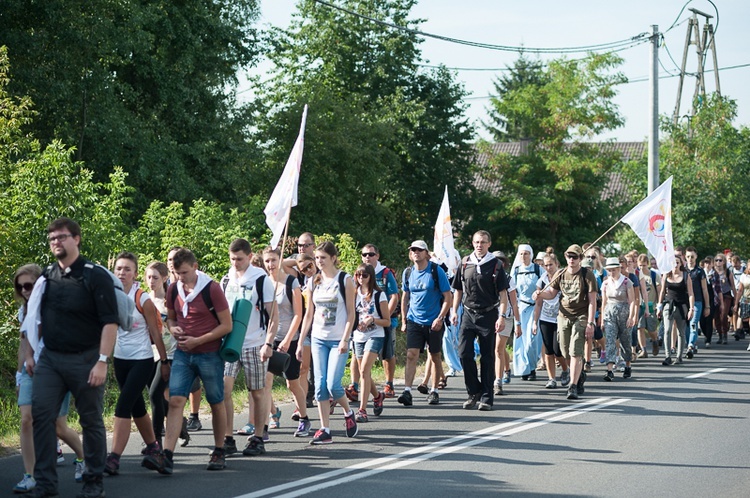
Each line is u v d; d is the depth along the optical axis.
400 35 43.50
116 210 15.67
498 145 61.66
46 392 6.67
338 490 7.20
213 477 7.63
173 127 29.36
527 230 44.62
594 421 10.50
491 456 8.55
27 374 7.29
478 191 46.28
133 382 7.65
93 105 25.31
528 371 14.51
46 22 23.62
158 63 27.94
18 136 15.20
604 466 8.14
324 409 9.17
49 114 24.53
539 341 14.70
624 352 14.58
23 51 23.20
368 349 10.48
